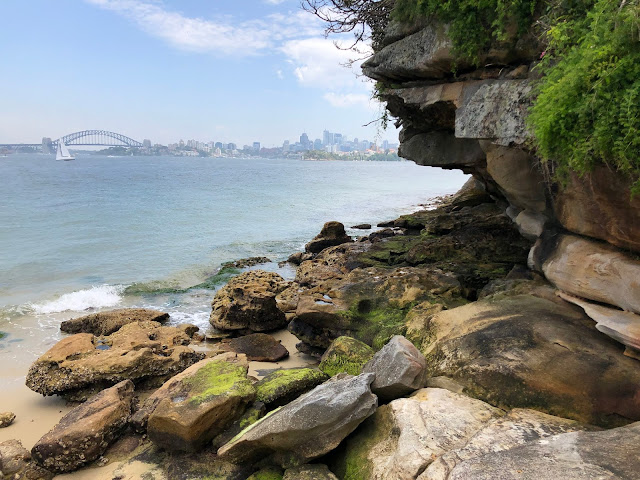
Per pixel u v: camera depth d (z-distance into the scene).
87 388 8.88
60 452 6.69
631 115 4.64
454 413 5.50
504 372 6.04
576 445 4.15
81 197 42.22
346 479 5.46
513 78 8.32
